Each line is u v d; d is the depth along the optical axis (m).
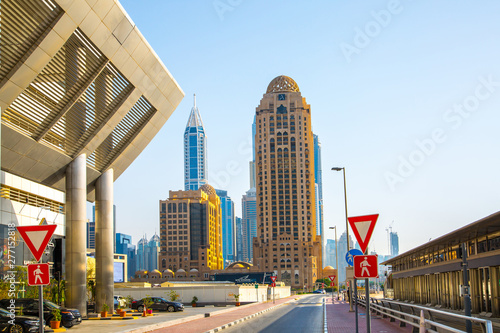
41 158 36.78
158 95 41.31
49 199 44.38
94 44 31.33
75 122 36.62
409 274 62.75
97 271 44.28
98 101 36.44
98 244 44.50
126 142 44.25
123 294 73.81
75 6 27.50
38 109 32.81
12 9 24.86
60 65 31.02
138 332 30.12
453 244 41.19
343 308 56.06
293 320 38.44
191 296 74.12
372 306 44.00
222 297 74.25
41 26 26.94
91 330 30.36
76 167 39.56
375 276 13.98
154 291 74.38
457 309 41.72
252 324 35.84
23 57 27.56
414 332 22.33
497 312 33.03
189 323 37.22
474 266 36.62
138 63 36.06
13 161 34.91
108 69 34.50
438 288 48.50
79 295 39.12
